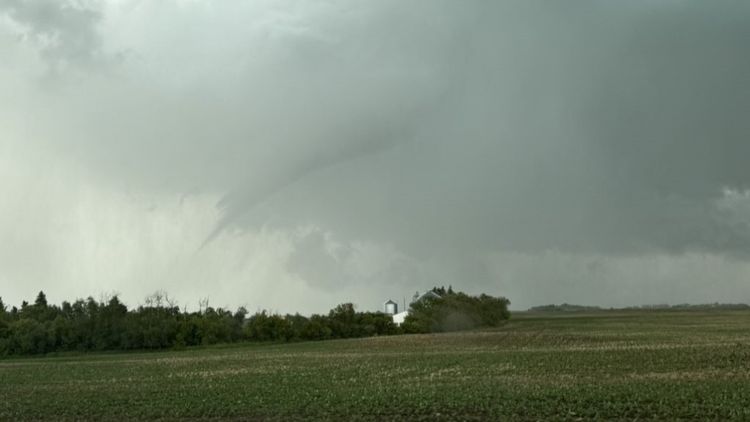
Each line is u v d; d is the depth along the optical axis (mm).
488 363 70312
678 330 127375
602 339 106375
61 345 124438
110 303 131000
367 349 103125
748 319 182250
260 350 112000
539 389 46094
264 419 38688
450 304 167875
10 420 40781
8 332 122250
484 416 37125
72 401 48562
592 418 35406
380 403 42656
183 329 130250
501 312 189250
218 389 53375
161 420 39500
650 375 53562
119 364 88562
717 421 33688
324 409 41312
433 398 43750
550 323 181250
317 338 142250
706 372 55125
